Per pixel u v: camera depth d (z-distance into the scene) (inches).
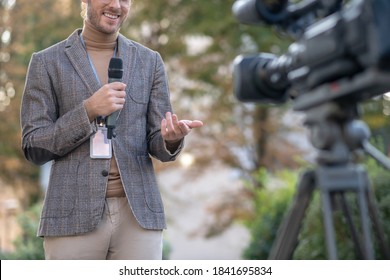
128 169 166.7
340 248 286.2
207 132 684.7
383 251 171.0
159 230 170.7
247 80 179.2
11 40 601.0
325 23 148.8
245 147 693.9
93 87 167.9
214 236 692.7
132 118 169.5
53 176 167.8
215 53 661.3
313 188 162.7
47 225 164.7
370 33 131.4
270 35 627.5
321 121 158.1
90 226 162.4
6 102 593.6
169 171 703.1
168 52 647.8
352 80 142.0
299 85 160.2
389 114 569.0
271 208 403.2
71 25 611.5
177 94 669.3
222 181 848.3
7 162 598.2
